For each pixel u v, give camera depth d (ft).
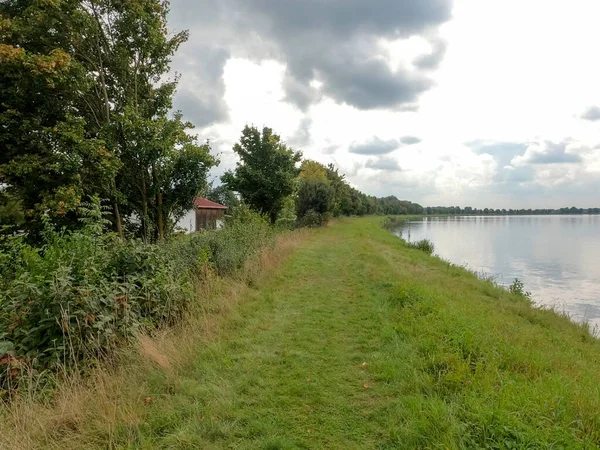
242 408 11.21
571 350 19.21
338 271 36.52
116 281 15.20
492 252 87.66
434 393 11.67
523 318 26.48
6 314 12.18
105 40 39.83
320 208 104.32
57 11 33.19
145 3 39.78
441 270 46.16
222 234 33.42
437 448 8.82
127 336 13.99
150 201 42.04
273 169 63.93
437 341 15.92
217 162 44.83
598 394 11.57
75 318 12.59
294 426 10.33
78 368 12.17
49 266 14.01
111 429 9.61
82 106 39.42
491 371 13.03
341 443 9.58
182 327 16.99
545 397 10.71
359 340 17.24
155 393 11.78
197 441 9.48
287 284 29.48
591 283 52.75
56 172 31.78
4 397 10.82
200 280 22.88
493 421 9.38
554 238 127.95
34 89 32.32
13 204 35.01
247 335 17.66
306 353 15.66
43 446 9.04
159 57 43.32
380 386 12.66
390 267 38.11
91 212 18.22
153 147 36.88
